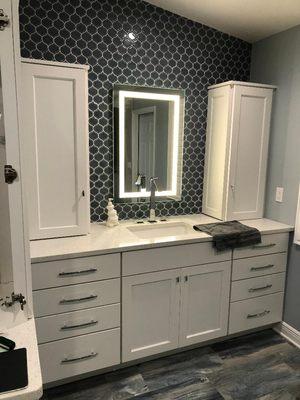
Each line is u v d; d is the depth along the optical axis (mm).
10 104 1054
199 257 2115
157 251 1981
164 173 2559
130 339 2023
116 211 2449
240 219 2535
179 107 2494
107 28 2203
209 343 2379
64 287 1790
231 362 2193
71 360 1882
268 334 2533
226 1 2105
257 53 2619
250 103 2393
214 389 1949
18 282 1161
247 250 2266
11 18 1021
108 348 1969
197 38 2479
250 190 2529
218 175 2516
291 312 2451
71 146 1933
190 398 1878
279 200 2492
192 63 2500
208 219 2551
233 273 2254
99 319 1907
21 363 977
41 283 1735
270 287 2422
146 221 2471
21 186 1111
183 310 2146
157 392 1920
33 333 1131
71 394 1895
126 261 1910
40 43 2055
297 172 2324
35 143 1847
